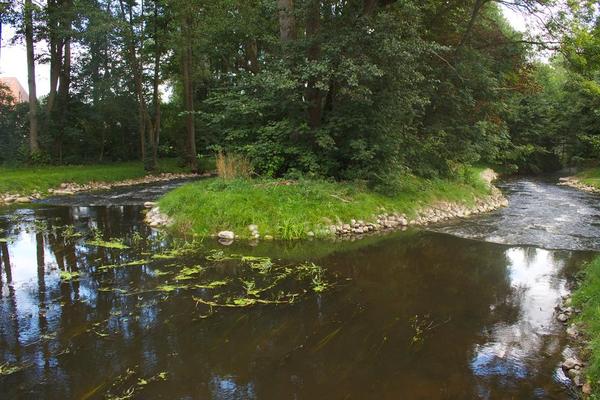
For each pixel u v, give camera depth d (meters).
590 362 4.66
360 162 13.98
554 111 39.06
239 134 14.66
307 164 13.30
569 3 13.81
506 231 11.88
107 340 5.40
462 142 17.67
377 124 13.48
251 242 10.46
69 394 4.29
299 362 4.93
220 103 15.66
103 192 19.50
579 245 10.28
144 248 9.76
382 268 8.53
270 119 14.91
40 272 8.08
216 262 8.77
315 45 13.41
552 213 15.09
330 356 5.07
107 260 8.82
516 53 18.59
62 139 27.36
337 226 11.45
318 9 13.72
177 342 5.37
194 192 12.42
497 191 19.59
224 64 26.70
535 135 38.19
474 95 18.12
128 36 25.66
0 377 4.58
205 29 20.73
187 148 30.62
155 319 6.02
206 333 5.62
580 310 6.12
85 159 28.64
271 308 6.46
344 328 5.81
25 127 27.50
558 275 8.11
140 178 24.88
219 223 11.09
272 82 12.40
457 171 18.39
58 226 12.04
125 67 27.67
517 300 6.89
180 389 4.39
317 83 12.03
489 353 5.17
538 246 10.21
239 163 13.54
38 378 4.57
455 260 9.11
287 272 8.16
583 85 16.44
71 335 5.54
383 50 12.31
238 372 4.71
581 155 37.44
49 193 18.58
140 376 4.61
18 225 12.18
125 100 29.30
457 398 4.27
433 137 17.08
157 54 28.69
